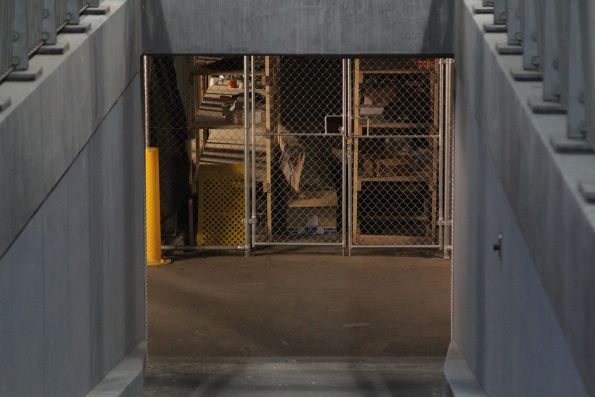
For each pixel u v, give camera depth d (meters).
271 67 15.59
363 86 15.70
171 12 9.77
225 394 9.53
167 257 15.50
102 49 7.99
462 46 9.09
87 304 7.67
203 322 12.12
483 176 7.96
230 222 15.83
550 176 5.30
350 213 15.51
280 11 9.76
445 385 8.88
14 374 5.73
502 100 6.91
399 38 9.77
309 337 11.55
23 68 6.29
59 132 6.64
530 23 6.77
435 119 15.46
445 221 15.30
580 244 4.61
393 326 12.00
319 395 9.55
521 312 6.32
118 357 8.98
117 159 8.76
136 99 9.65
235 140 17.67
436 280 14.15
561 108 5.95
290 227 15.94
